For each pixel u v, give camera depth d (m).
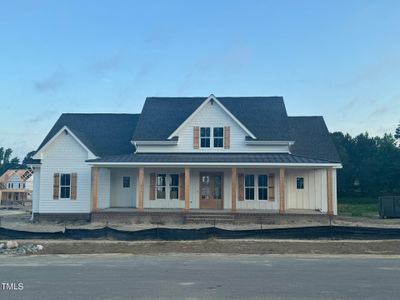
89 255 15.20
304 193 27.56
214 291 9.03
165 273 11.27
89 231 18.67
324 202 27.38
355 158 70.25
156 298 8.41
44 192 27.17
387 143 67.25
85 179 27.08
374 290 9.12
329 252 15.55
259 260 13.77
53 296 8.63
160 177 27.94
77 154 27.27
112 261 13.72
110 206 28.00
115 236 18.56
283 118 29.38
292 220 24.42
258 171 27.39
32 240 18.44
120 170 28.50
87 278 10.59
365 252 15.50
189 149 27.92
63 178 27.22
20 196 74.12
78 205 27.03
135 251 15.90
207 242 17.48
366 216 31.28
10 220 28.48
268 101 31.34
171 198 27.78
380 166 62.16
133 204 28.28
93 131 30.98
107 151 29.19
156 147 28.16
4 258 14.72
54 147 27.38
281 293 8.84
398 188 61.31
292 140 27.33
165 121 29.75
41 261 13.88
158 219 24.72
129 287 9.46
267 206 27.17
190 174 27.64
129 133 30.97
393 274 11.09
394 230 18.11
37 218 27.31
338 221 25.66
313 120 32.25
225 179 27.48
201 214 24.67
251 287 9.42
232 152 27.70
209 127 27.98
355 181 68.56
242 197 27.27
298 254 15.19
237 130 27.81
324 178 27.48
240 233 18.44
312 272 11.38
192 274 11.09
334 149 29.16
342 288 9.32
